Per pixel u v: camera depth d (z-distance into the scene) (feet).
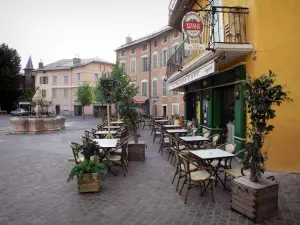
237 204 13.70
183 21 23.27
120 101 30.48
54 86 156.04
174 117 67.62
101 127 39.81
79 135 53.26
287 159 21.13
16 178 20.68
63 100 154.40
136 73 107.55
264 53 21.52
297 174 20.49
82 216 13.52
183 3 38.01
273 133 21.16
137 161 26.50
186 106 49.21
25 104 166.91
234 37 24.44
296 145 21.04
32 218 13.34
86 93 115.44
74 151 20.33
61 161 27.20
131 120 29.14
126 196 16.37
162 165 24.73
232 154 17.65
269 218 12.95
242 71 23.70
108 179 20.13
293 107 21.08
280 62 21.36
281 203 14.79
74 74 149.59
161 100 92.73
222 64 27.71
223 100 32.63
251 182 13.37
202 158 16.47
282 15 21.36
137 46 107.04
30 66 183.01
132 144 26.78
